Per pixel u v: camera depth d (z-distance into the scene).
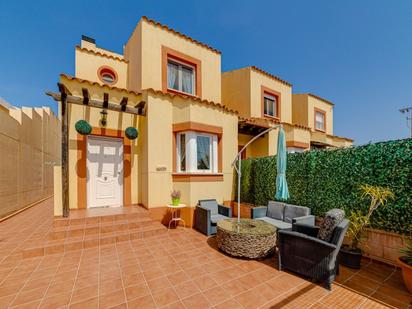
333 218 3.43
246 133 10.38
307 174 5.77
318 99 14.44
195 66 9.02
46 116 14.30
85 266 3.88
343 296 3.01
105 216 5.71
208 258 4.31
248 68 10.80
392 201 3.98
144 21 7.62
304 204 5.82
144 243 5.14
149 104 6.74
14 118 8.84
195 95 8.95
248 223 5.07
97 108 6.78
